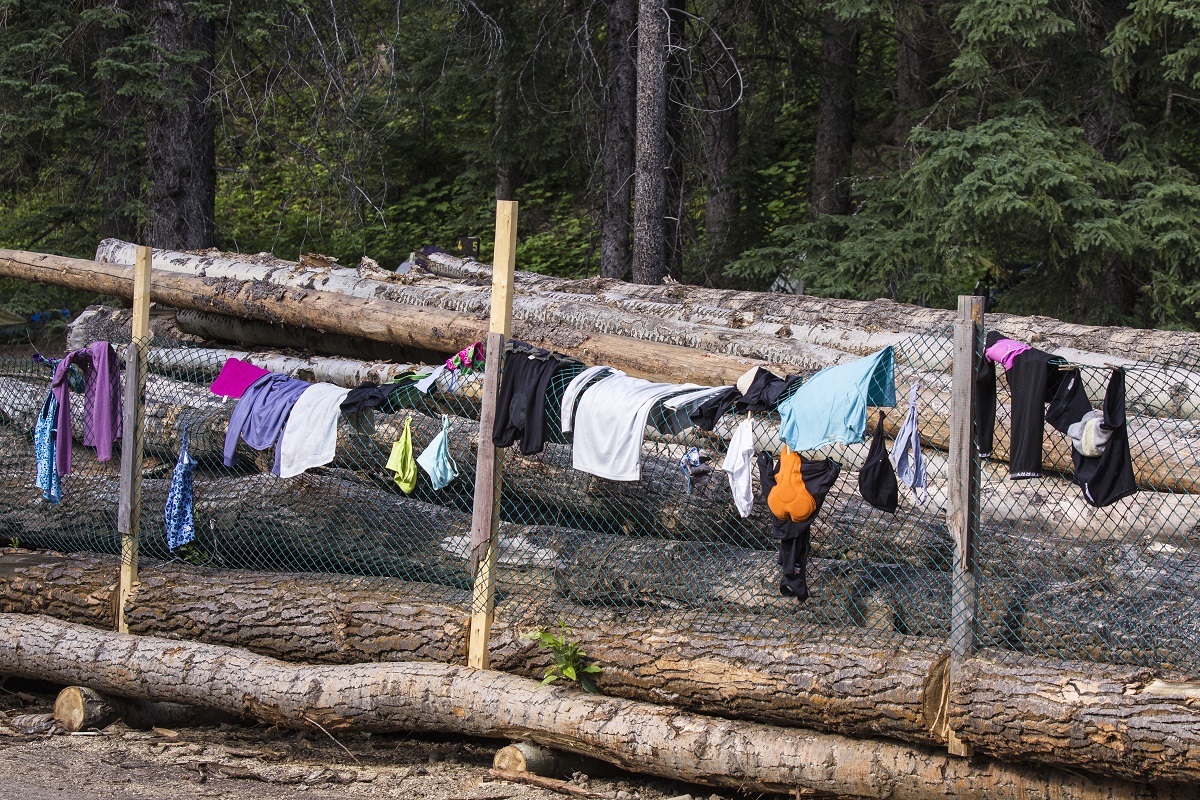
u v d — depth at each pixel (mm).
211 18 20328
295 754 9867
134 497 10852
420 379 10414
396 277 16250
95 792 8641
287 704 9750
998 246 18406
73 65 21203
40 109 19469
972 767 7961
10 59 19484
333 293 15031
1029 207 16625
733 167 23031
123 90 19297
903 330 13852
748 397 8578
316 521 10875
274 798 8648
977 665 7840
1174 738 7086
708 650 8773
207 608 10484
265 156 24672
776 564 9203
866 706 8117
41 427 11172
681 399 8758
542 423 9125
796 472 8250
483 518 9469
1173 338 12922
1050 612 8352
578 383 9109
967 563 7930
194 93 20953
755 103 22938
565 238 27641
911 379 10953
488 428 9414
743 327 14500
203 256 17062
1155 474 9789
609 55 21812
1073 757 7453
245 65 21953
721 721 8695
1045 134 17281
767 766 8344
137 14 20625
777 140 27125
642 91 20062
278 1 20672
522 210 29016
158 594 10727
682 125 21125
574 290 16297
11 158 21188
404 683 9422
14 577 11391
